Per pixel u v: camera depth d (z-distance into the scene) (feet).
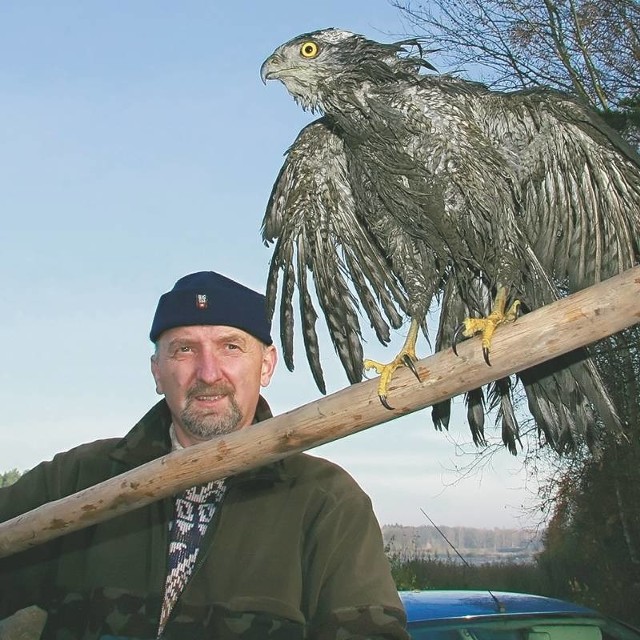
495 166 5.03
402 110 5.17
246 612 3.81
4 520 4.49
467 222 5.11
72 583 4.14
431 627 6.23
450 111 5.11
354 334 5.46
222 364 4.40
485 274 5.26
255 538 3.96
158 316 4.48
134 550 4.08
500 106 5.08
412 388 3.59
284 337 5.35
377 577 3.86
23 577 4.29
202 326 4.39
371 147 5.25
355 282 5.52
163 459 3.82
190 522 4.11
